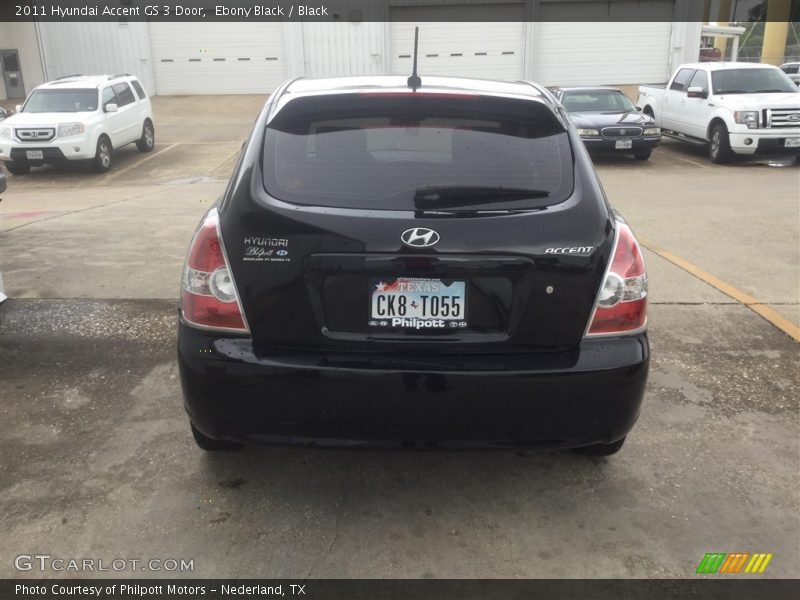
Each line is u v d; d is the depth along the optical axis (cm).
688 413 362
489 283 248
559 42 2378
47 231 736
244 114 2197
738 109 1280
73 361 412
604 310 255
